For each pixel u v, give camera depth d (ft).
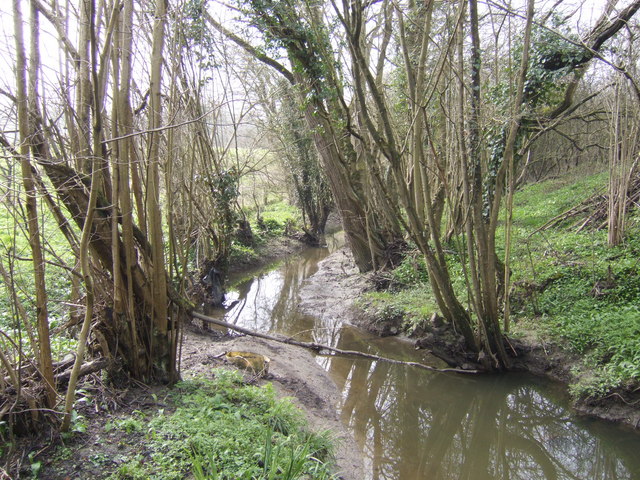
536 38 25.53
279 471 14.17
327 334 36.01
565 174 78.18
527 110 24.62
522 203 69.15
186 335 28.99
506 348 27.81
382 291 41.19
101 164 15.69
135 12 18.37
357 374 28.91
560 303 30.40
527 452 21.63
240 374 22.12
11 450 12.86
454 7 26.76
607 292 29.78
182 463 13.79
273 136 60.54
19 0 12.48
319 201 81.87
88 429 14.99
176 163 24.49
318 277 52.90
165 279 17.99
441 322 27.91
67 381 16.46
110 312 17.20
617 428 21.42
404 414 24.53
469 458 21.21
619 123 38.47
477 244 25.12
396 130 44.73
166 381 18.65
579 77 28.71
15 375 13.26
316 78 37.83
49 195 14.97
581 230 43.65
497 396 25.75
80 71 15.83
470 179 24.58
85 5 14.23
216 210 39.52
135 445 14.58
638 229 37.81
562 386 25.36
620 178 36.40
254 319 40.01
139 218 18.07
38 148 14.24
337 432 21.22
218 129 46.34
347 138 46.06
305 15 36.81
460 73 23.31
